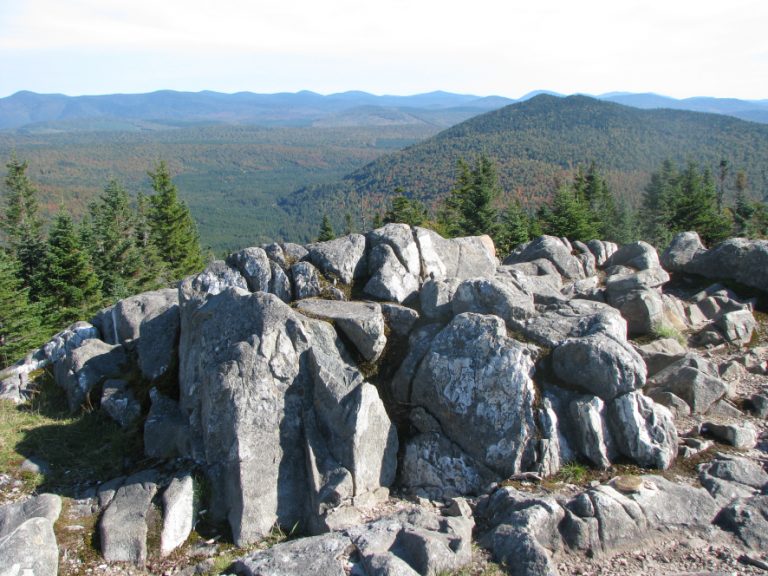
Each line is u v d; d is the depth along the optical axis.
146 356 14.02
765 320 18.27
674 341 15.48
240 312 11.64
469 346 11.35
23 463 11.62
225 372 10.70
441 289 13.26
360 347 12.27
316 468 10.20
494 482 10.44
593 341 11.09
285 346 11.21
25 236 47.34
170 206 60.22
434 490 10.76
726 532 9.05
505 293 12.60
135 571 9.12
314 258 14.19
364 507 10.19
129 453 11.99
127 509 9.97
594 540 8.75
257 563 8.46
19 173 57.94
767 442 11.44
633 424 10.57
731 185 141.50
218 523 10.12
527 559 8.26
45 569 8.65
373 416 10.67
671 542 8.91
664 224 63.56
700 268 21.59
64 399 14.59
